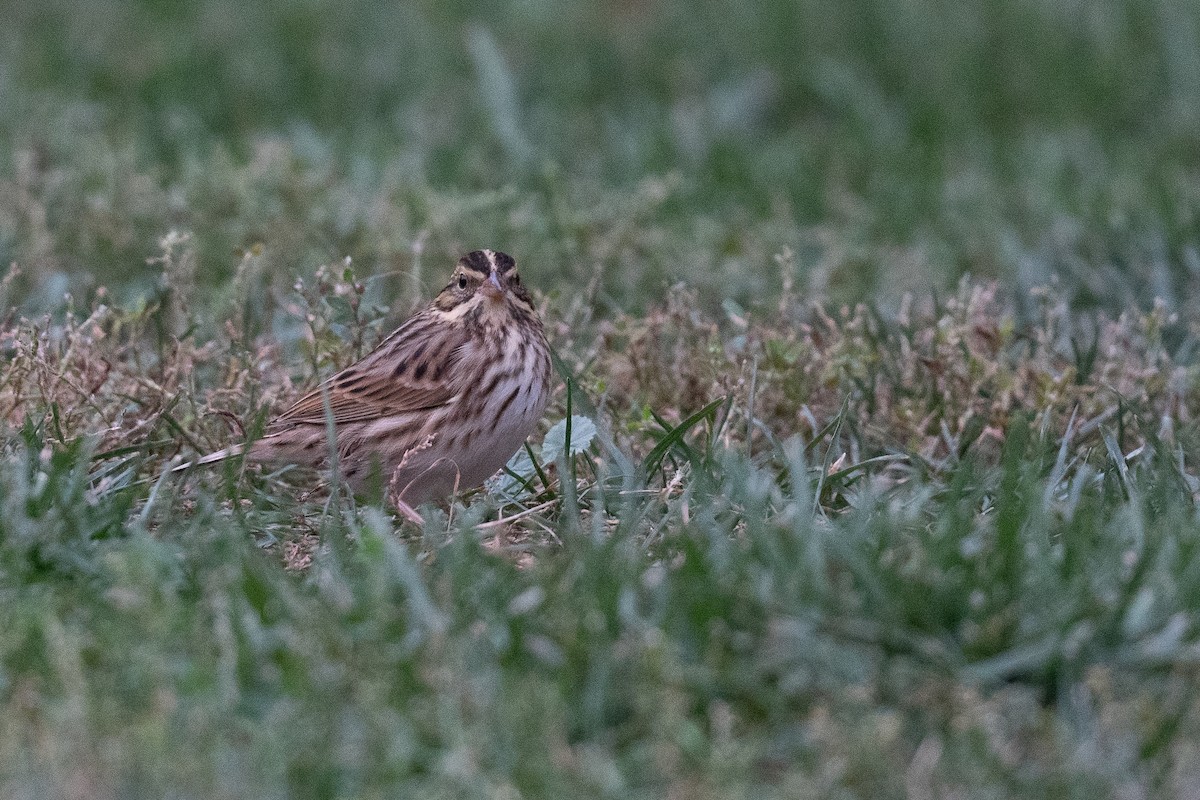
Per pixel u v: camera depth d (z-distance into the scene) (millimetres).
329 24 25141
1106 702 7578
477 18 25609
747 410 11836
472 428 11141
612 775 7117
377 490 10328
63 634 7840
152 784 6957
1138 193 19234
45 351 11547
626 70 24469
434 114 22266
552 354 11812
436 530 9953
